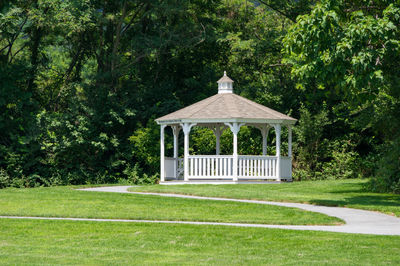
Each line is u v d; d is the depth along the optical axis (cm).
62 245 1209
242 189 2469
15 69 3653
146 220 1586
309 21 1841
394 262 1016
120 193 2311
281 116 2945
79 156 3716
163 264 1011
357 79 1850
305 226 1470
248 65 4453
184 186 2656
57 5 3653
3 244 1223
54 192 2350
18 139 3588
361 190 2517
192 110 2936
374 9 2159
